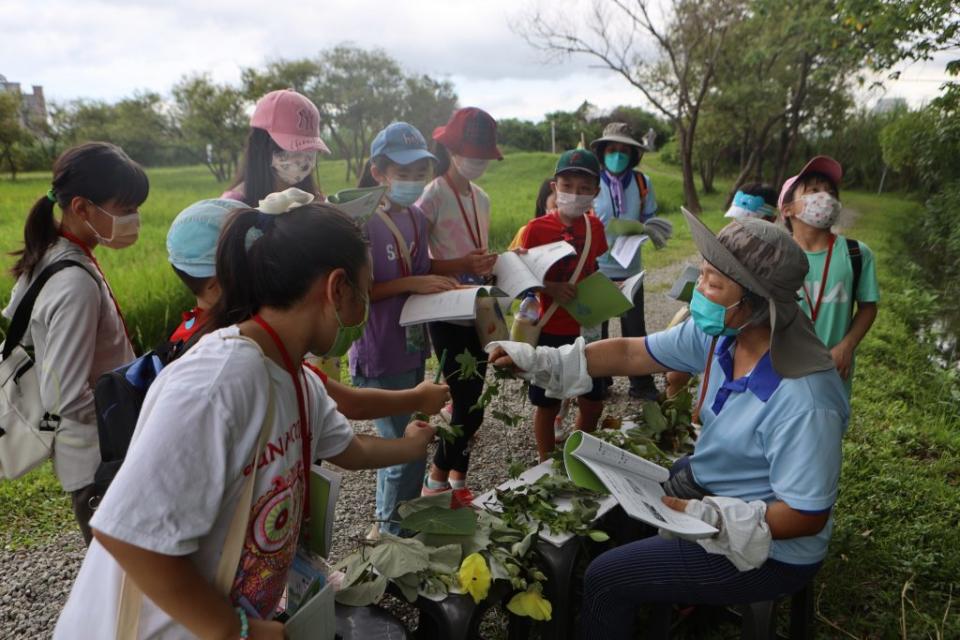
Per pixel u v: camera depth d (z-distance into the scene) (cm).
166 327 685
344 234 130
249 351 122
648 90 2506
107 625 126
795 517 180
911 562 310
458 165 337
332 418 170
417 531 215
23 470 223
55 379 212
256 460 124
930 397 573
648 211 518
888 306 905
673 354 232
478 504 248
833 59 2053
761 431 188
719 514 185
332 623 150
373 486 403
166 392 116
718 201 3009
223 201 188
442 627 193
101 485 163
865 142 3716
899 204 2955
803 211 313
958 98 884
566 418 487
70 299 212
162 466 110
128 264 894
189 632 126
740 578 196
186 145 4475
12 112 3716
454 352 316
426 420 219
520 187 3133
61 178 214
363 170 314
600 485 194
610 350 243
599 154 514
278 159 282
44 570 319
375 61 4356
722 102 2625
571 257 347
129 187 220
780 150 3077
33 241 219
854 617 285
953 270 1207
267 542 132
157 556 111
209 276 174
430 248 344
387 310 288
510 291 305
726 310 188
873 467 417
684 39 2341
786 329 188
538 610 203
